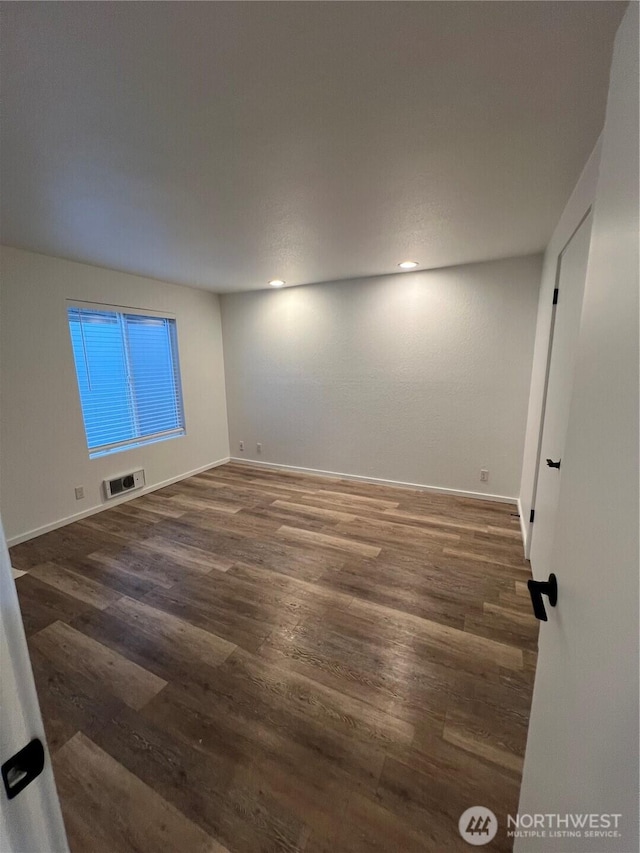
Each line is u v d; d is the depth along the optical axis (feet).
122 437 11.73
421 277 11.25
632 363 1.49
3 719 1.34
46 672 5.28
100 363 10.87
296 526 9.90
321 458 14.17
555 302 7.00
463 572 7.62
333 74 3.31
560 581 2.40
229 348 15.19
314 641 5.79
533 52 3.05
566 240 6.17
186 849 3.33
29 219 6.67
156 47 2.95
